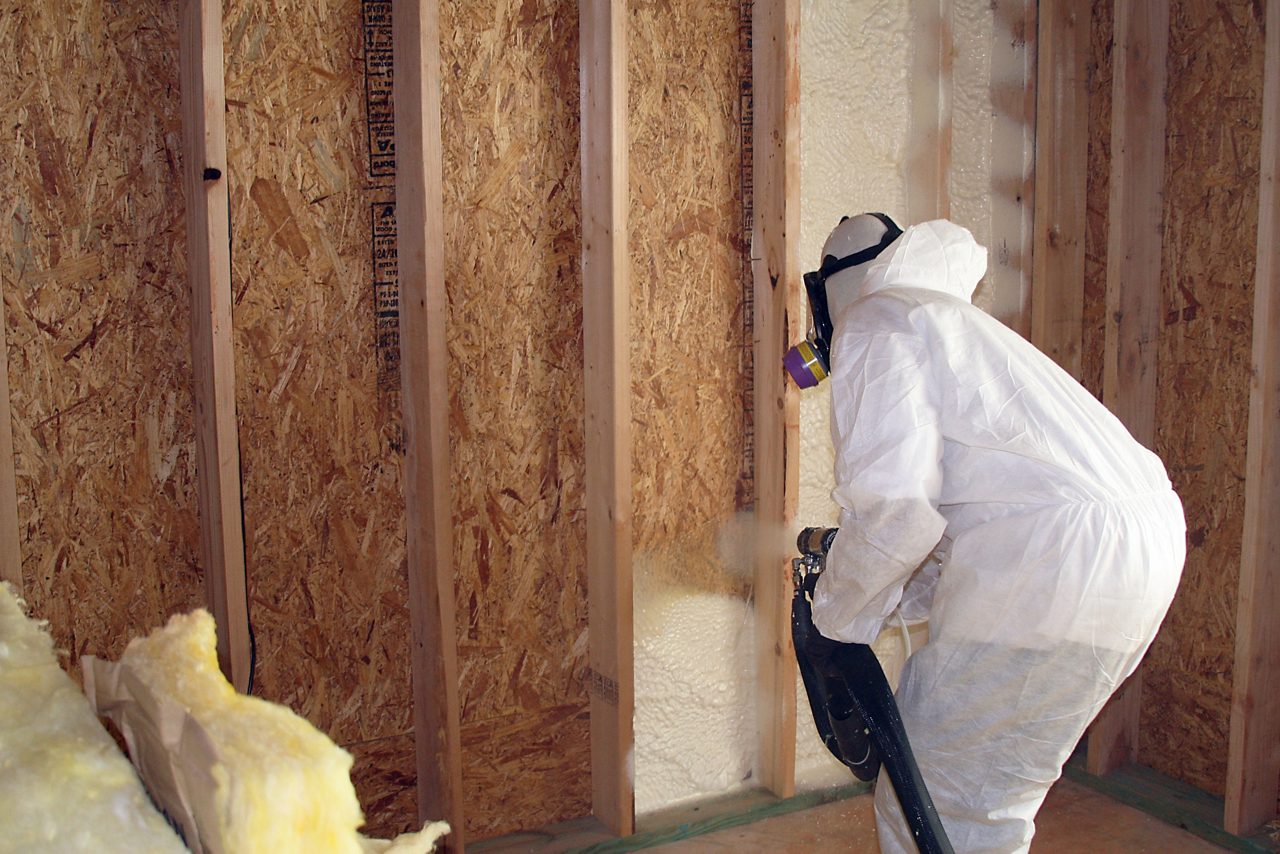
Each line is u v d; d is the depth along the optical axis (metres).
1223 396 2.29
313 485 1.92
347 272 1.90
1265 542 2.11
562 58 2.04
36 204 1.66
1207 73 2.28
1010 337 1.50
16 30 1.62
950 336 1.46
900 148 2.35
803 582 1.71
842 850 2.14
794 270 2.13
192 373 1.81
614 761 2.14
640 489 2.20
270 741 0.44
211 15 1.62
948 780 1.59
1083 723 1.50
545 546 2.14
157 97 1.74
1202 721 2.37
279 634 1.92
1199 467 2.36
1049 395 1.45
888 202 2.36
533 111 2.02
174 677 0.49
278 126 1.82
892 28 2.31
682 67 2.14
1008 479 1.45
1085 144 2.48
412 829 2.09
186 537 1.84
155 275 1.77
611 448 2.03
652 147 2.13
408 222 1.86
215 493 1.75
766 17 2.11
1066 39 2.44
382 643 2.01
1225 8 2.23
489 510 2.07
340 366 1.92
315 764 0.42
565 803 2.23
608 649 2.12
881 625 1.55
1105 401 2.40
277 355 1.86
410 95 1.81
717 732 2.35
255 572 1.88
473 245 1.99
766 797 2.34
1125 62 2.27
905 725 1.62
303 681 1.95
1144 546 1.40
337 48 1.86
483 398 2.04
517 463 2.09
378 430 1.96
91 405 1.74
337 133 1.87
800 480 2.33
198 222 1.70
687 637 2.28
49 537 1.72
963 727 1.55
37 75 1.64
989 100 2.47
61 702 0.55
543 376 2.09
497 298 2.03
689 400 2.23
